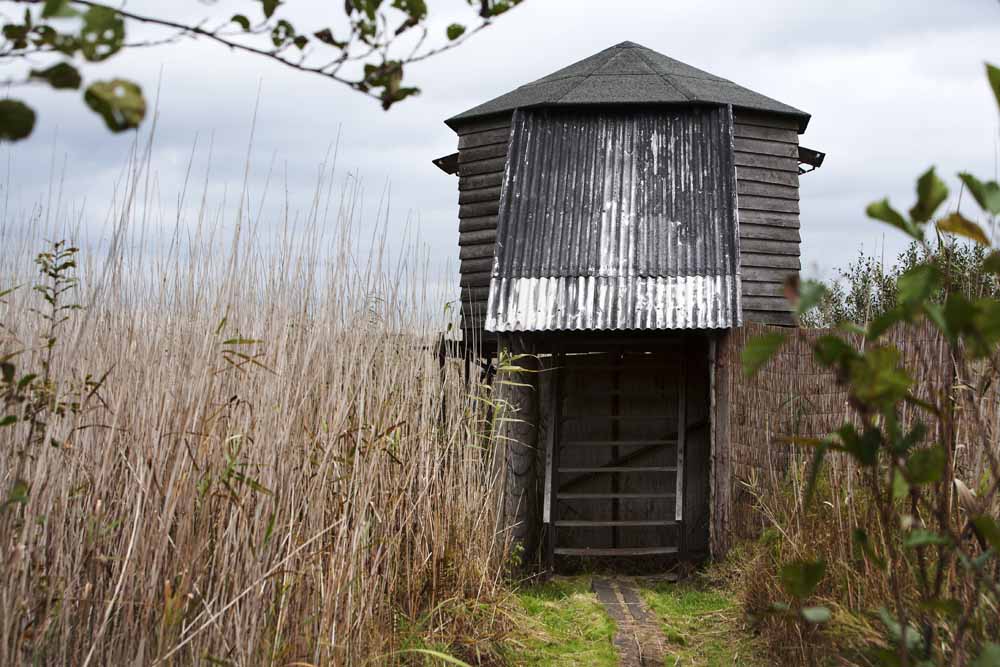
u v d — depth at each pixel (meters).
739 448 8.36
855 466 4.86
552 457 10.02
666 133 10.75
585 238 9.88
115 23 1.19
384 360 5.98
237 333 4.57
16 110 1.07
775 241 12.23
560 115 11.02
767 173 12.30
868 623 3.67
